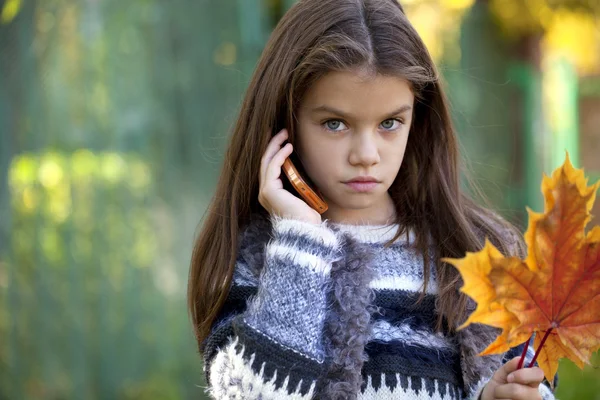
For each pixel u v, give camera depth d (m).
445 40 7.67
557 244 2.21
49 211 5.93
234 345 2.64
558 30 8.80
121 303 6.12
